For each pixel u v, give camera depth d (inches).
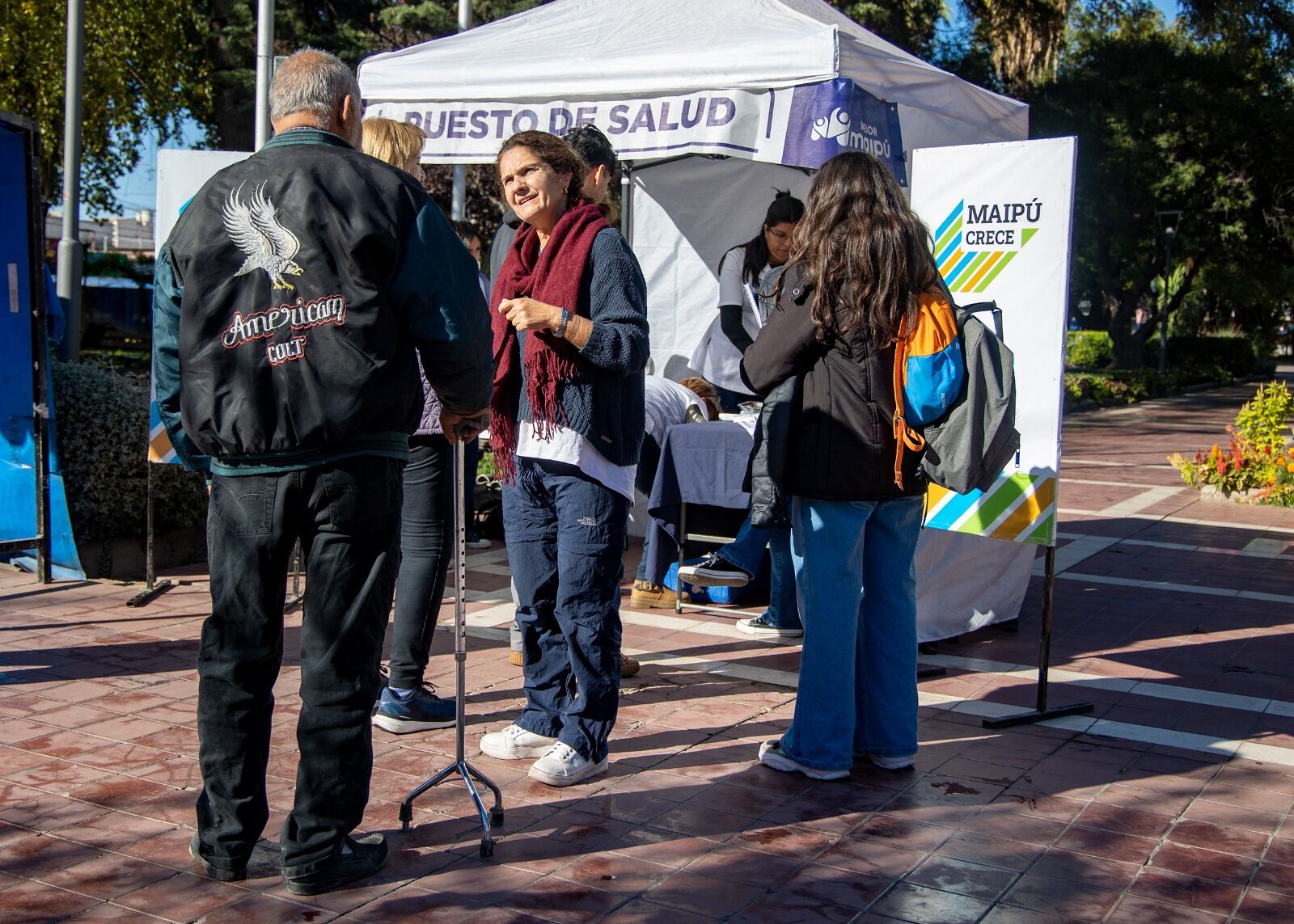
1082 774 154.1
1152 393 1219.9
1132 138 1208.2
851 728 149.6
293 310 107.0
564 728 149.0
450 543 165.8
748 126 208.8
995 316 177.9
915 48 920.9
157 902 113.5
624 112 223.3
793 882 121.0
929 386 139.7
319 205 107.1
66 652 198.2
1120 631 235.1
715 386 292.4
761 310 271.1
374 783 144.6
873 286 138.0
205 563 276.1
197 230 110.1
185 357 109.7
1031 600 263.0
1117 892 120.3
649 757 156.3
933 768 155.4
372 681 115.6
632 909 114.2
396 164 162.7
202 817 118.7
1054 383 175.9
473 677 189.0
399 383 110.3
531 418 141.3
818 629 147.3
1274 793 149.0
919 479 147.3
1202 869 126.1
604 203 152.5
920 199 190.2
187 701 173.5
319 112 114.3
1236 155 1215.6
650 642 216.7
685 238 340.2
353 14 809.5
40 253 236.4
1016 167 180.2
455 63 241.6
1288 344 2815.0
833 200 140.6
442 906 113.9
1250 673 205.6
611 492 142.9
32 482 243.3
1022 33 1026.7
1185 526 375.9
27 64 737.0
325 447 109.4
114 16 738.8
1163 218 1252.5
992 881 122.2
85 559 255.3
